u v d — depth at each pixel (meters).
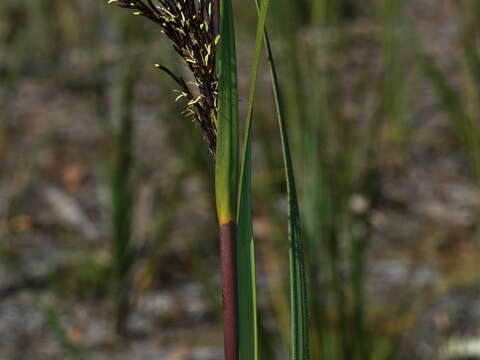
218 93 0.64
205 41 0.63
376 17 2.58
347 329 1.26
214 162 0.65
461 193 2.20
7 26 3.38
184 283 1.88
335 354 1.25
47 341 1.71
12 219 2.21
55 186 2.38
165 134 2.44
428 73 1.74
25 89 2.96
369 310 1.68
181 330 1.75
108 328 1.76
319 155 1.23
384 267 1.89
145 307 1.82
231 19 0.63
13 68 2.92
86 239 2.12
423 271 1.88
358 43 2.56
